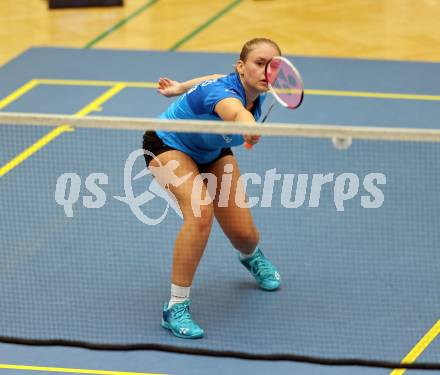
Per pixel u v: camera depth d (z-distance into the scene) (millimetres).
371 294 8695
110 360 7793
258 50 7441
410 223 9906
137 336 8125
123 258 9305
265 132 6961
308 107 13336
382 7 18641
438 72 14852
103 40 16672
